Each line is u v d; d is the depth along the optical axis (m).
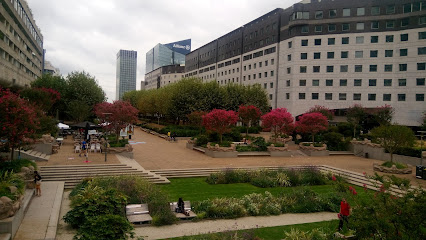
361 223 8.51
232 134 39.91
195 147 36.06
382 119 44.28
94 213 11.41
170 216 13.30
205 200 15.89
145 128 65.38
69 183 18.78
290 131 40.44
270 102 66.56
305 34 58.81
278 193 18.66
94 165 21.86
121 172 21.09
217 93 56.97
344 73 56.66
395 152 30.64
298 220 14.33
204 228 12.82
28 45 59.00
